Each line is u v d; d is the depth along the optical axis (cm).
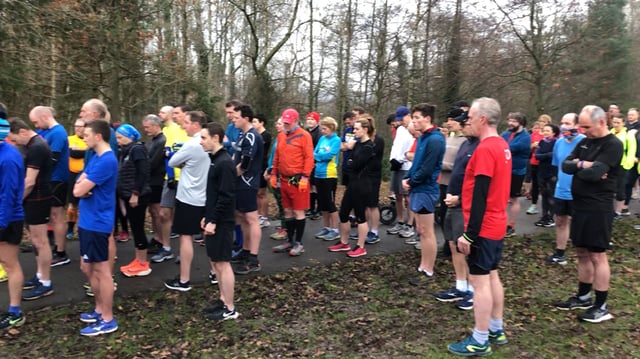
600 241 421
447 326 419
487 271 359
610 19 1580
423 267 552
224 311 423
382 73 1650
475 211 344
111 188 382
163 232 564
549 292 502
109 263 406
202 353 364
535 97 1580
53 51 962
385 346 382
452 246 468
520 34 1551
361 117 599
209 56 1755
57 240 536
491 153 341
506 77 1595
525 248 674
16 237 387
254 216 541
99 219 375
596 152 418
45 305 437
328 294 491
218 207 399
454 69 1653
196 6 1457
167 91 1238
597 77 1579
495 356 364
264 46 1734
